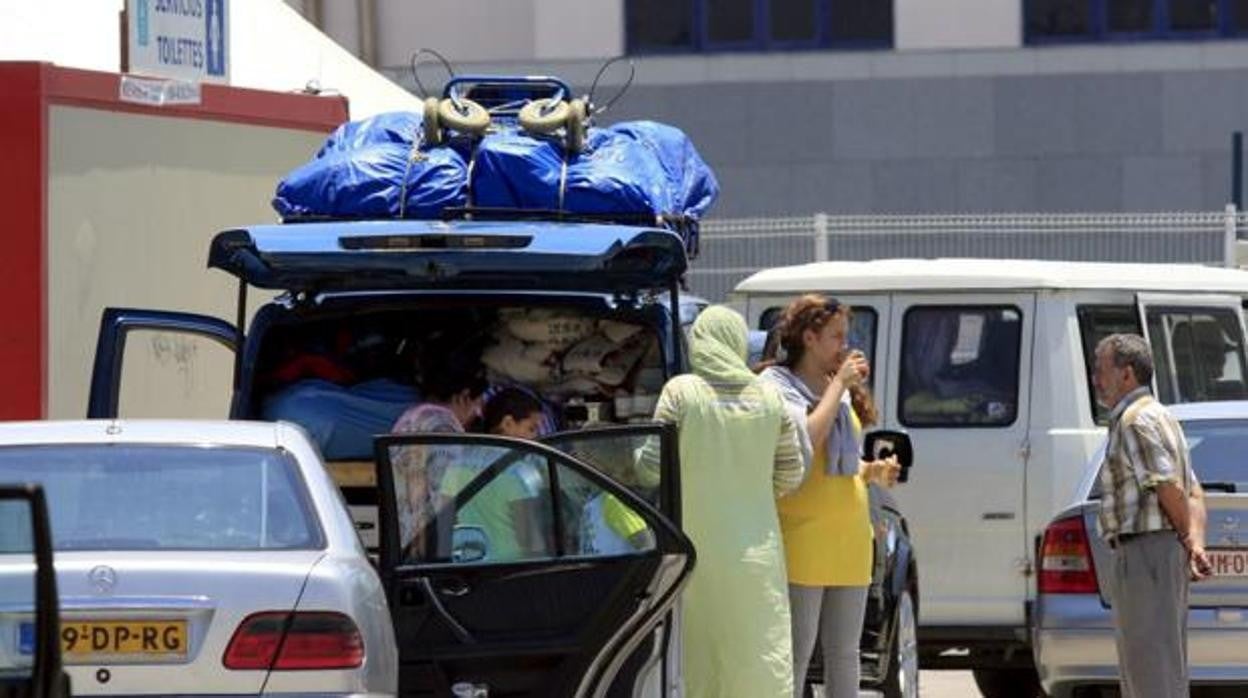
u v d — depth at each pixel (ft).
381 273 75.77
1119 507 82.28
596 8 239.09
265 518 61.93
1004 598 104.68
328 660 59.06
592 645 64.90
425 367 79.36
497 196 77.82
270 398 78.69
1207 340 113.09
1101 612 88.69
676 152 83.25
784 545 78.18
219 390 112.27
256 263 77.41
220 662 58.54
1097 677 88.94
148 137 105.29
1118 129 237.45
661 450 66.54
